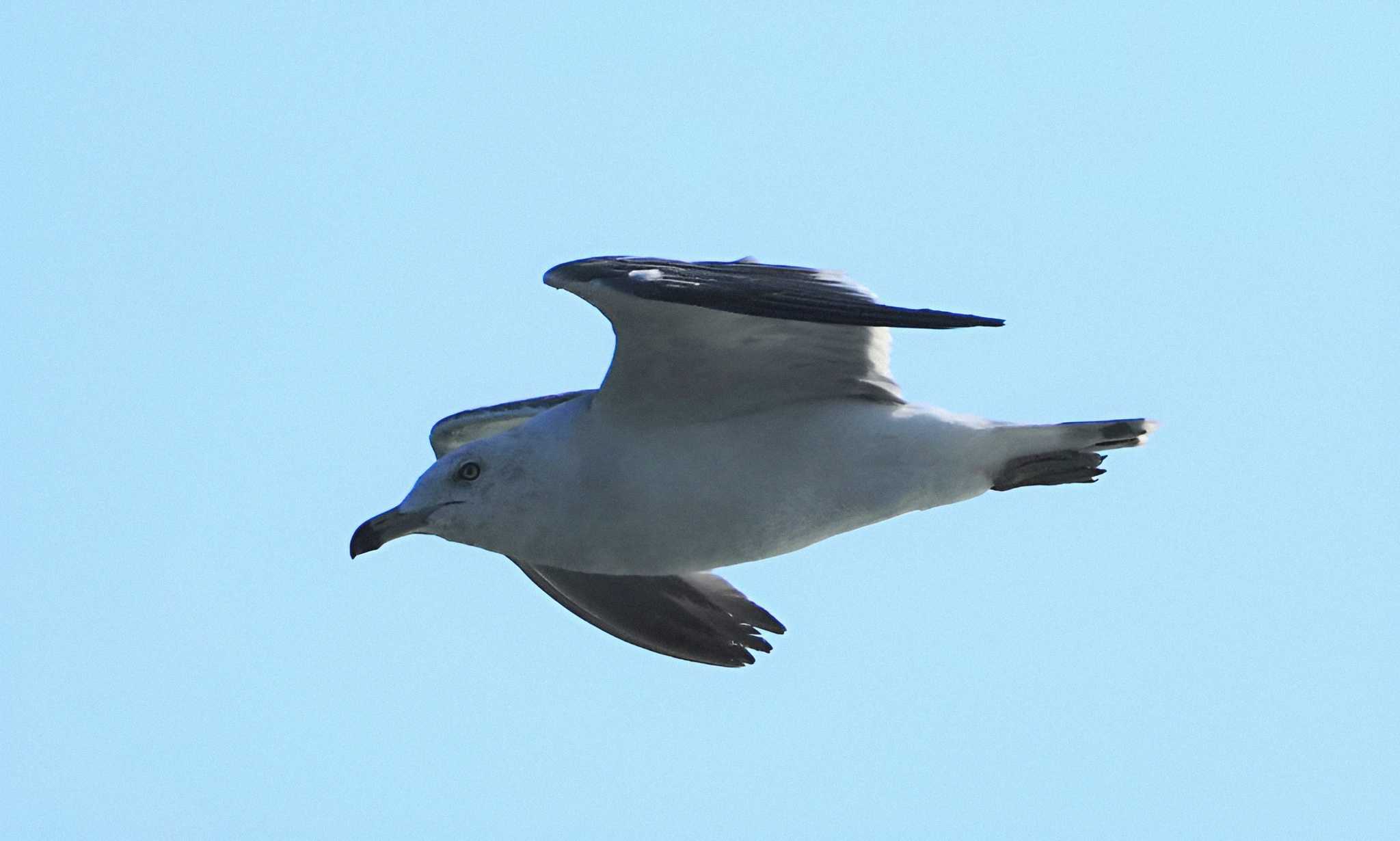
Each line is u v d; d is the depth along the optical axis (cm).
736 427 1382
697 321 1312
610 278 1288
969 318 1235
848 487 1374
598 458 1387
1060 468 1389
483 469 1414
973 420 1384
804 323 1329
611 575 1709
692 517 1384
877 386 1400
